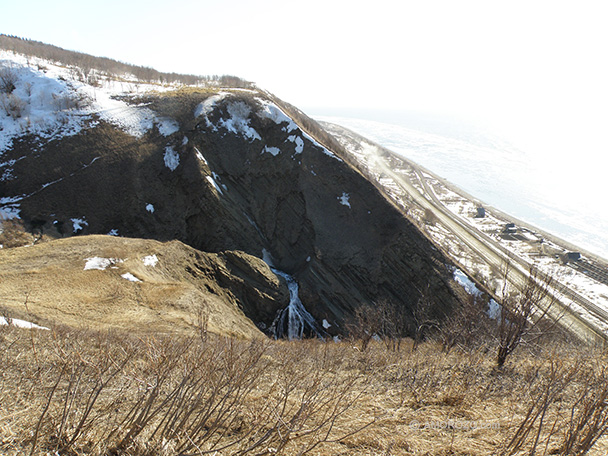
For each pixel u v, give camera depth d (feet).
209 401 14.01
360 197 157.28
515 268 167.53
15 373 20.25
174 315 82.38
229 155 171.53
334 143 213.25
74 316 71.46
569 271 171.22
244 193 168.76
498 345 37.47
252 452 13.82
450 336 56.85
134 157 160.86
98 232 144.46
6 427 12.67
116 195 152.35
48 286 82.02
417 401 22.93
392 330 81.61
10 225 132.98
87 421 14.42
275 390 22.27
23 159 154.81
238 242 154.30
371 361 40.93
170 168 161.38
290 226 162.20
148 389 14.01
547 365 32.76
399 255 141.69
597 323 124.36
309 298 137.90
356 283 141.18
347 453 14.71
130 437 12.64
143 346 22.22
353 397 22.34
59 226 140.26
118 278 92.73
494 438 17.11
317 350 54.24
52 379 19.79
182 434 13.19
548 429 17.70
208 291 114.32
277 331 124.26
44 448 12.10
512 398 24.43
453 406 22.11
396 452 15.24
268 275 130.31
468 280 134.82
